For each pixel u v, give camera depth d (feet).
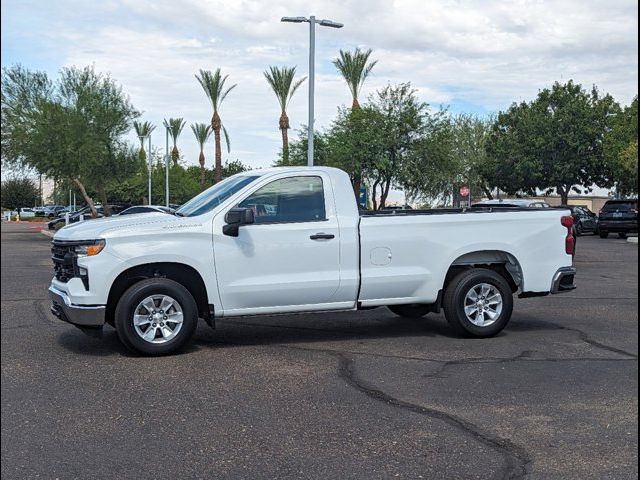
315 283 27.71
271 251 27.32
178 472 15.53
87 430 18.17
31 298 41.86
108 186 157.38
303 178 28.27
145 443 17.26
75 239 25.86
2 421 18.84
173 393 21.43
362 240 28.32
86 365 24.86
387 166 110.22
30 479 15.15
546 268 30.60
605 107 156.04
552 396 21.21
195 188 192.65
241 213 26.02
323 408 20.01
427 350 27.50
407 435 17.85
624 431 18.20
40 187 322.96
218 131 147.95
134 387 22.07
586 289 47.32
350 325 33.06
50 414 19.43
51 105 114.01
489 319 29.94
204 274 26.61
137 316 25.80
